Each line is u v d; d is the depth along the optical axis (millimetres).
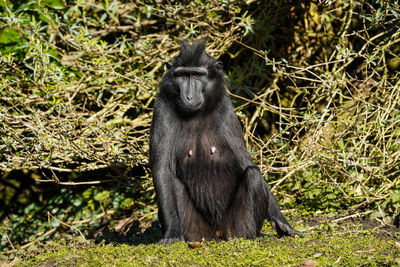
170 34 18531
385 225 12359
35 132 14172
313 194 14523
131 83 16312
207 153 11594
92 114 16219
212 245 10352
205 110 11609
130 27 18031
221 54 17328
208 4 16641
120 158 15398
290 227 11273
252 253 9680
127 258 9883
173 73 11617
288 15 18500
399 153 14656
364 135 15312
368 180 14906
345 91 18047
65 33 17938
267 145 15992
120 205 18312
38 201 19609
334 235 11453
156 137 11422
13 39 16672
